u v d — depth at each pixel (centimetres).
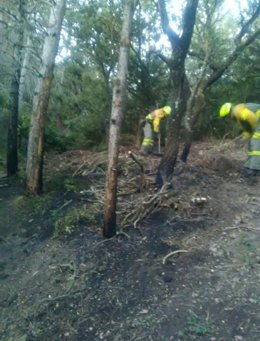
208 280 408
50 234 552
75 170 852
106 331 358
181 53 559
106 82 1041
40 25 666
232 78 1023
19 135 984
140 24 950
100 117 1100
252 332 334
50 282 441
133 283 415
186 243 481
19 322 390
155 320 361
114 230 502
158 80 1027
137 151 970
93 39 987
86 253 480
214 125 1086
